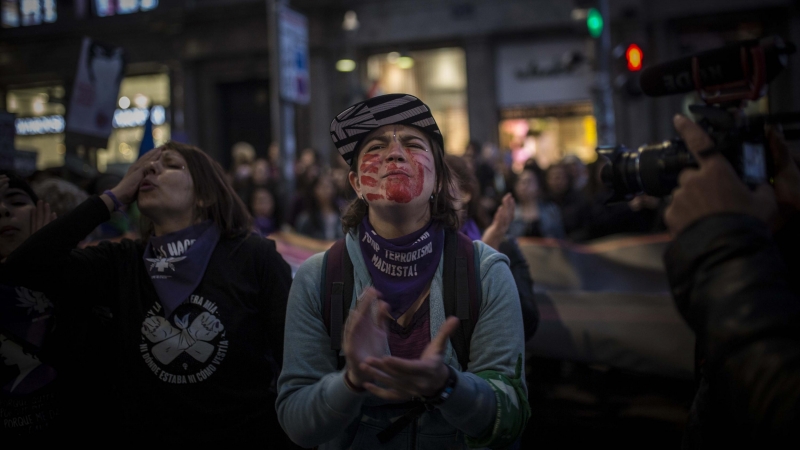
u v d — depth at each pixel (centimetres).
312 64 1480
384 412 148
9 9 1705
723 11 1279
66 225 182
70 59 1650
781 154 115
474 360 146
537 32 1398
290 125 848
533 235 517
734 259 91
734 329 88
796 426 82
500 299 150
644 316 318
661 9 1308
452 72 1473
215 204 201
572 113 1396
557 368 335
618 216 481
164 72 1630
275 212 764
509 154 1327
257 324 195
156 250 193
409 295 148
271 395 196
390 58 1494
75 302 196
